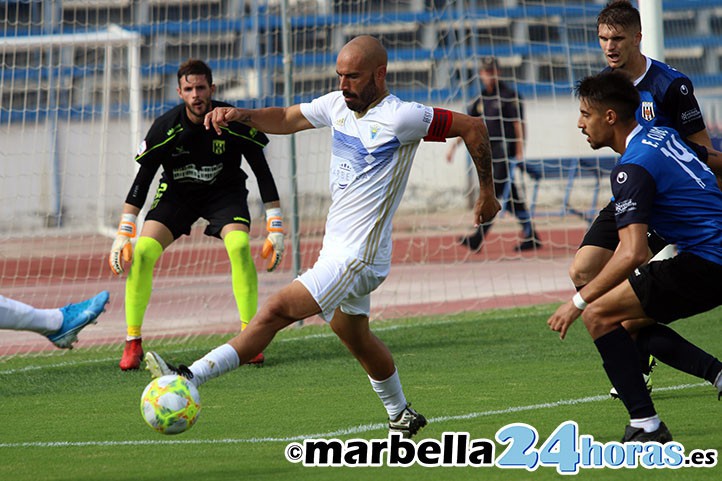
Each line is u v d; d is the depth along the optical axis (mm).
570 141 64625
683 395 18938
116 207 61062
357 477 13430
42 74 60281
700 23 67312
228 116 15227
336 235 14609
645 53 27359
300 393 20656
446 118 14359
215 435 16625
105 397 21000
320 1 59969
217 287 41156
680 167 14102
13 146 59781
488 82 49375
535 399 19062
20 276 46938
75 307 14711
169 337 30625
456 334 28531
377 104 14555
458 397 19594
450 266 45625
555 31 64250
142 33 61844
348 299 14547
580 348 25641
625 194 13648
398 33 64562
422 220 62312
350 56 14234
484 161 14570
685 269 14008
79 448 15828
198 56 62250
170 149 23453
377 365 15117
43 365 25969
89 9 60906
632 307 14156
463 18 57719
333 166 14805
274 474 13680
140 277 24156
